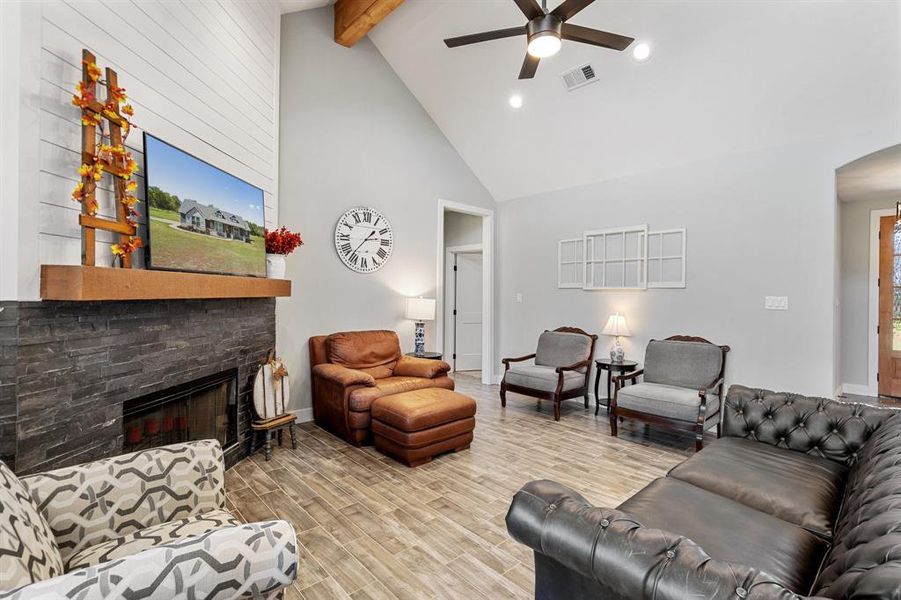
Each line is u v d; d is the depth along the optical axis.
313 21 4.20
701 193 4.11
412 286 5.06
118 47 2.09
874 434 1.95
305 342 4.17
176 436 2.56
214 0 2.88
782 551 1.37
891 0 2.62
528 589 1.83
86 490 1.38
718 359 3.79
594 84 3.98
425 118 5.22
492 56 4.22
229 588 0.98
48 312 1.70
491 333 6.00
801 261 3.54
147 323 2.25
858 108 3.13
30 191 1.63
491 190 5.92
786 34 3.01
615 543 0.96
